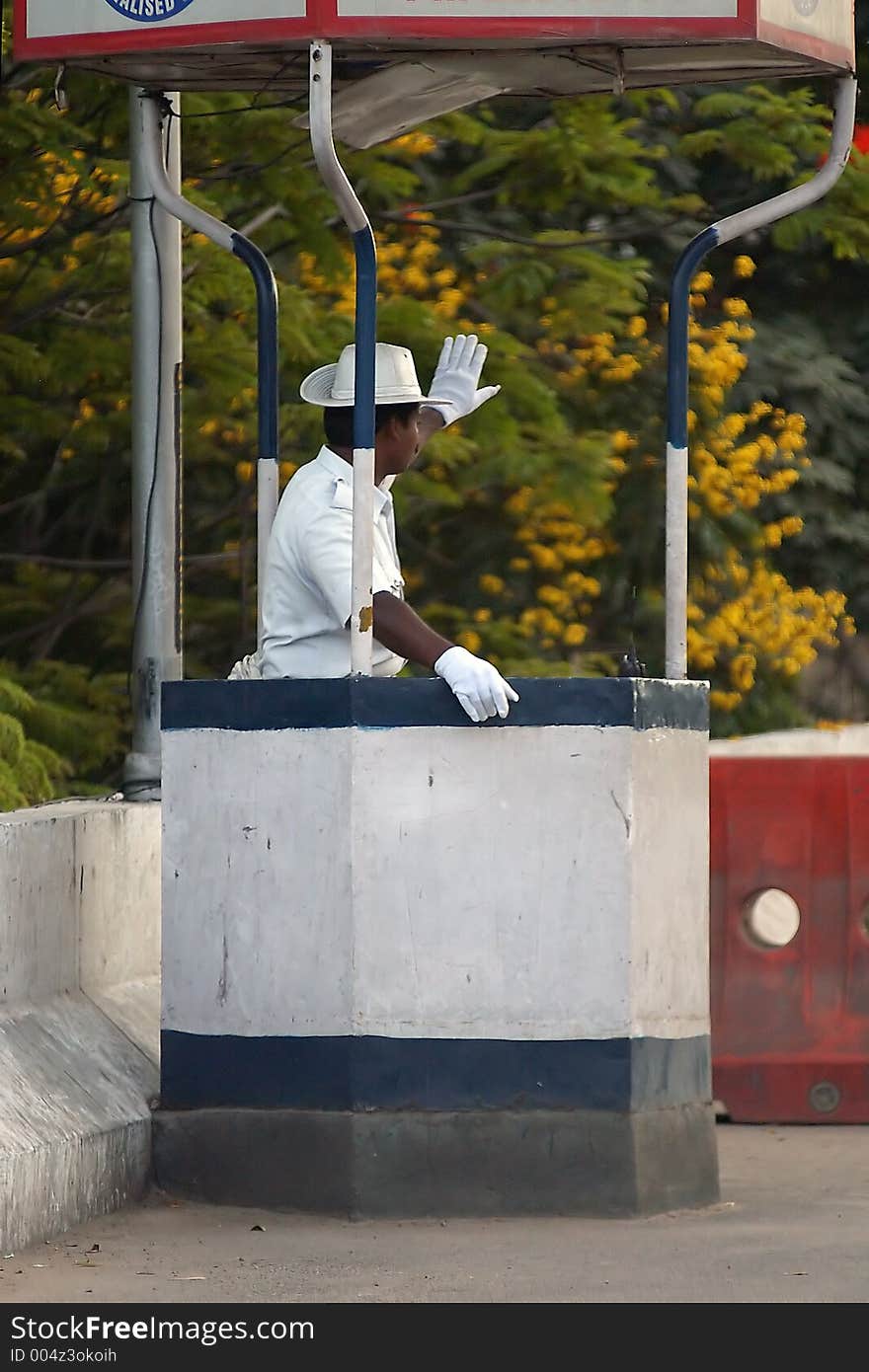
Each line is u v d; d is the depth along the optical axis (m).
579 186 45.31
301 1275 18.55
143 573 29.86
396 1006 20.53
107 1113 20.84
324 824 20.59
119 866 23.92
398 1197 20.55
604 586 54.12
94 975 23.12
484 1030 20.58
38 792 36.56
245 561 48.19
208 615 50.06
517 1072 20.62
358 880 20.48
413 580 53.69
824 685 62.31
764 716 55.69
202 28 20.61
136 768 29.48
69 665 48.41
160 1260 18.98
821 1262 19.36
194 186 40.75
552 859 20.56
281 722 20.73
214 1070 21.12
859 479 59.03
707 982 22.00
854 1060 28.17
